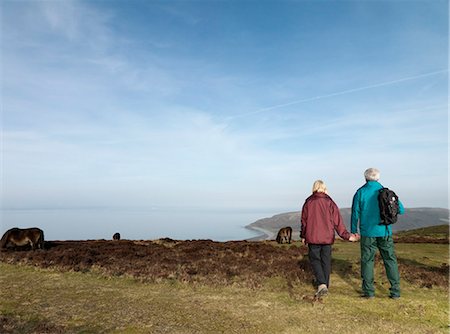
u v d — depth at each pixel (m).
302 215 8.31
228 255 14.09
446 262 11.80
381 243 7.75
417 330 5.84
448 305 7.18
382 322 6.19
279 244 19.98
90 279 9.95
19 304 7.38
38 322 6.22
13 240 15.05
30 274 10.62
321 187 8.47
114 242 20.69
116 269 10.99
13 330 5.80
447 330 5.83
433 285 8.87
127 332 5.77
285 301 7.58
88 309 7.03
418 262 11.82
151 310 6.95
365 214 7.88
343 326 6.02
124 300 7.71
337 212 8.12
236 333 5.73
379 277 9.59
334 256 13.32
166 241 21.72
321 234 7.95
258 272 10.45
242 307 7.14
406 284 8.96
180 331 5.80
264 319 6.40
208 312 6.82
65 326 6.04
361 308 7.01
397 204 7.61
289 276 9.89
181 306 7.23
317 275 8.03
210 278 9.77
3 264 12.21
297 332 5.77
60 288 8.87
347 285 8.91
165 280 9.66
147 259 12.95
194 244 18.98
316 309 6.96
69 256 13.05
